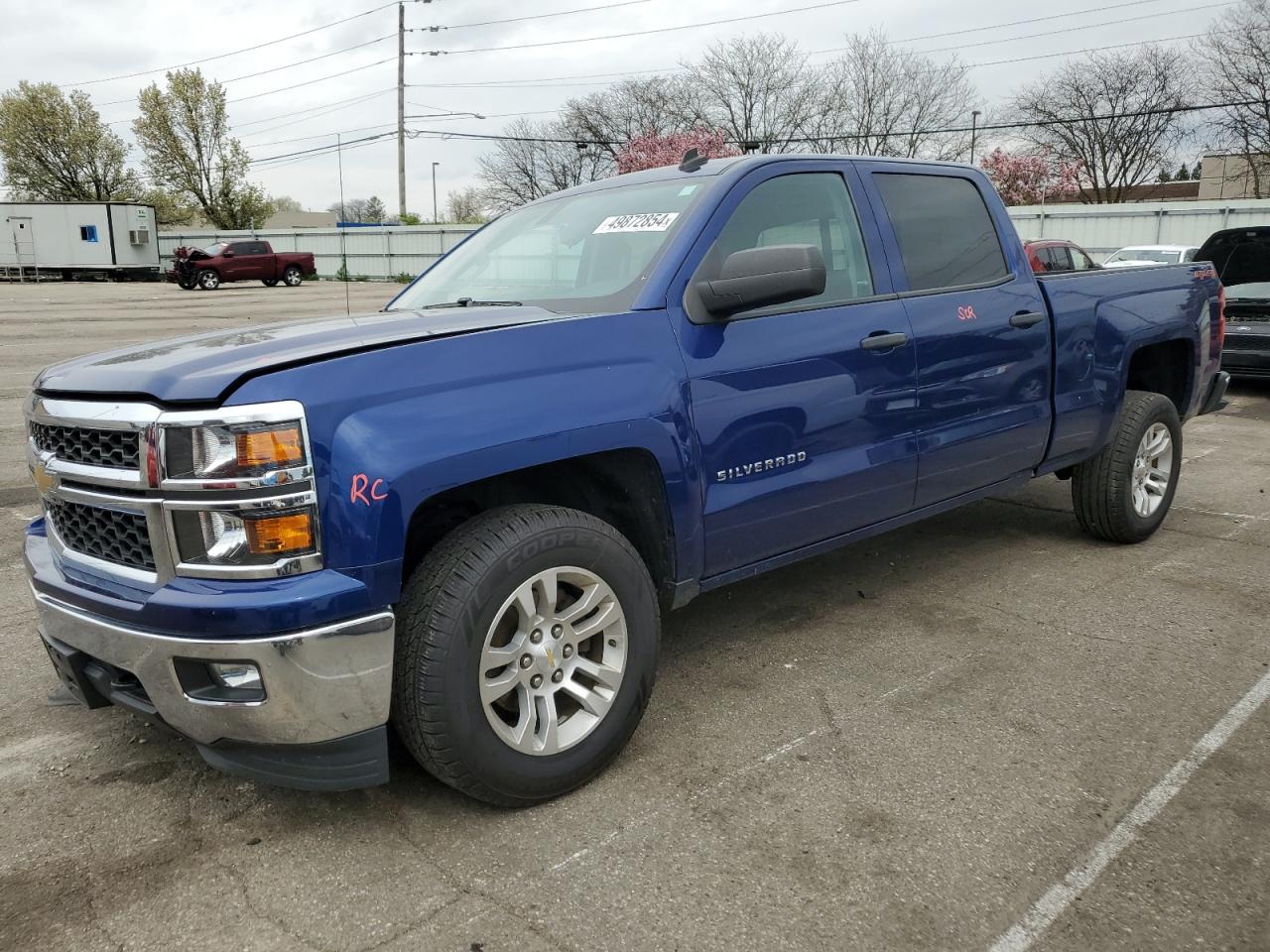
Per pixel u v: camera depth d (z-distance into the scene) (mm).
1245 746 2945
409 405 2371
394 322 2801
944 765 2863
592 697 2727
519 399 2539
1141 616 4043
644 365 2832
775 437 3193
